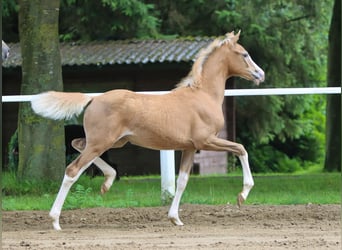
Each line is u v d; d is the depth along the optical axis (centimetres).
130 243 935
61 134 1641
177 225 1156
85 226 1159
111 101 1104
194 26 3253
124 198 1504
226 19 3106
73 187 1630
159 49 2586
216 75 1183
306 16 3142
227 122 2803
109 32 3023
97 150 1103
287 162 3559
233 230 1089
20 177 1631
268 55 3189
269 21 3191
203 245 909
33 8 1645
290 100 3359
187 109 1137
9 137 2583
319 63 3381
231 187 1766
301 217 1232
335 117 2569
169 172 1390
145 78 2566
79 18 2980
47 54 1642
